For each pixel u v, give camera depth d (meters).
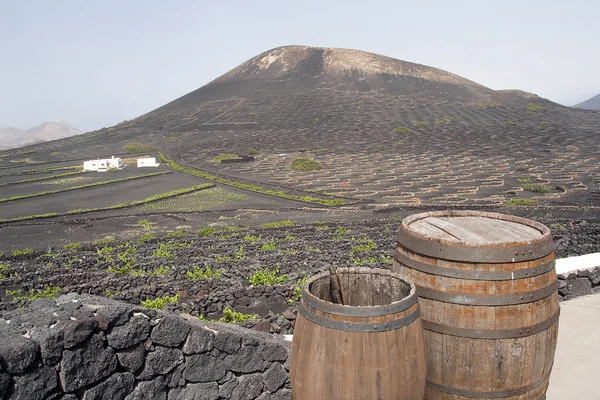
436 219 5.91
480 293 4.66
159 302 16.38
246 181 60.91
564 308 9.04
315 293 4.74
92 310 5.16
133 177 63.88
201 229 34.34
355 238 28.22
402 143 96.56
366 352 4.11
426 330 4.95
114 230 35.47
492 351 4.71
